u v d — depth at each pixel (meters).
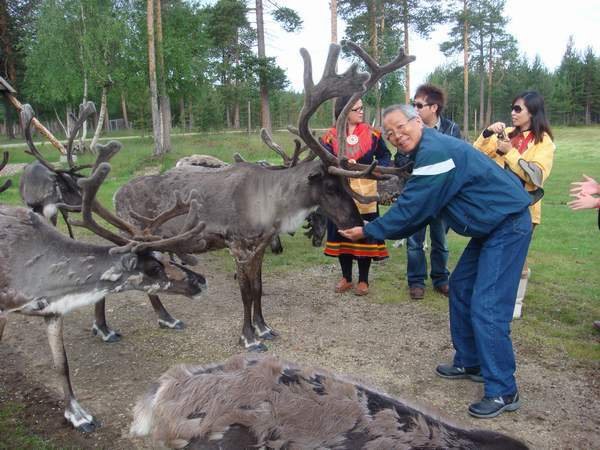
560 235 9.49
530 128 4.79
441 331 5.35
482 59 46.50
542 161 4.69
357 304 6.11
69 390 3.75
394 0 29.06
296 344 5.09
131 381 4.40
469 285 4.16
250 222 4.86
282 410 2.19
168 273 3.88
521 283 5.49
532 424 3.75
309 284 6.85
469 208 3.70
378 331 5.37
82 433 3.67
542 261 7.75
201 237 4.93
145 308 6.00
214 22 28.97
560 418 3.82
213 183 5.04
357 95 4.59
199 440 2.18
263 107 28.16
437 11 29.83
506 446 2.17
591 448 3.50
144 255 3.79
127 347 5.04
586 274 7.10
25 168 6.37
